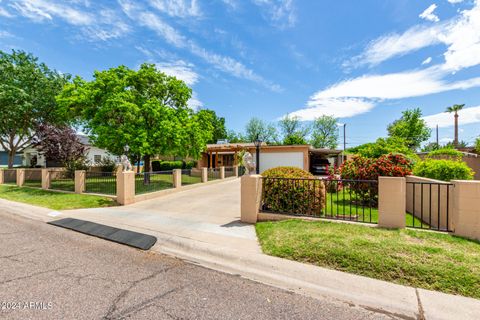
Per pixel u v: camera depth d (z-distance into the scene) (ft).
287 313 7.46
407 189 22.15
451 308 7.43
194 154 47.44
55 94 54.08
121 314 7.19
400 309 7.59
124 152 42.86
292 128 134.21
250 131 133.90
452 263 9.43
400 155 24.22
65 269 10.46
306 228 14.23
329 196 29.89
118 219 19.77
